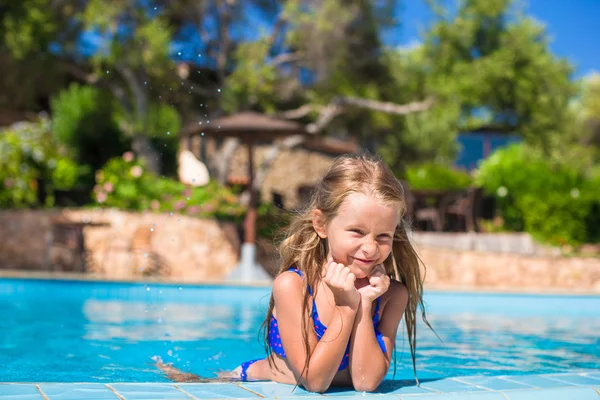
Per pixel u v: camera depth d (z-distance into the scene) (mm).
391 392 1966
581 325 5988
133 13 14305
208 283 9375
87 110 14961
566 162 18688
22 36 14000
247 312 6648
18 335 4773
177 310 6820
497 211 13930
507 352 4094
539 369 3385
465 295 8578
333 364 2014
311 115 18062
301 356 2104
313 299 2219
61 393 1742
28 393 1736
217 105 16125
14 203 12055
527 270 11773
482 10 19516
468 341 4660
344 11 15930
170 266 11258
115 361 3566
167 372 3148
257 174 15992
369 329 2123
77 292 8695
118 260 11125
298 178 20453
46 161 12609
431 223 14500
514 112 20250
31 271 11219
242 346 4273
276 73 16500
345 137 20516
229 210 12539
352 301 2057
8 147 12266
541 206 13125
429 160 21172
